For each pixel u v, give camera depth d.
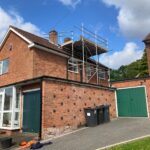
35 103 14.17
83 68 22.52
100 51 26.28
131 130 12.70
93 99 17.33
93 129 14.23
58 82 14.23
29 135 13.35
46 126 12.77
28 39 19.00
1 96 16.36
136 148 8.19
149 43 26.39
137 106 19.73
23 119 14.78
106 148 8.85
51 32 24.95
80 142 10.72
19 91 15.57
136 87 20.09
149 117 18.58
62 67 20.81
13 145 11.30
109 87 19.91
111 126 14.84
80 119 15.45
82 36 22.66
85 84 16.69
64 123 14.00
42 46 18.84
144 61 44.66
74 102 15.23
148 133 11.37
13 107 14.96
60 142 11.20
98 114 16.33
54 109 13.53
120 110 20.58
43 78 13.28
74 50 25.12
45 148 10.18
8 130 14.70
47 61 19.38
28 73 18.20
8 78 20.11
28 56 18.66
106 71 27.17
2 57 21.44
